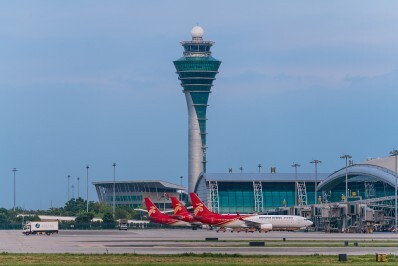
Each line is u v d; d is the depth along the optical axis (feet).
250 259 650.84
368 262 620.49
